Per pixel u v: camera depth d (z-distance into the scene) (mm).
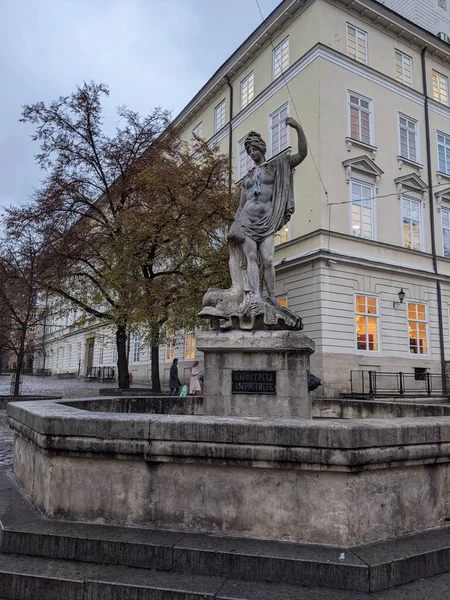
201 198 19375
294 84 24578
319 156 22422
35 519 3676
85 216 21391
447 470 3697
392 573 2922
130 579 2973
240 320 6273
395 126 25625
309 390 6141
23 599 3023
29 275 19609
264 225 6723
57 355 69125
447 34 31672
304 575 2918
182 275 19469
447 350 25094
